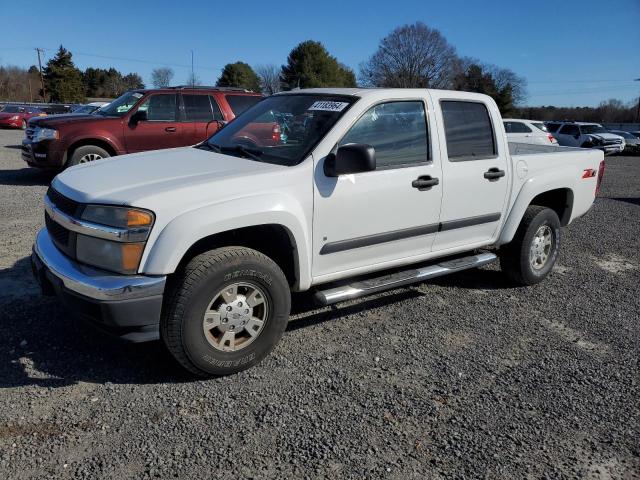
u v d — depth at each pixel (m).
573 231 8.31
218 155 4.17
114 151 10.07
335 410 3.26
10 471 2.63
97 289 3.13
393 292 5.27
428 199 4.38
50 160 9.77
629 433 3.16
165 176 3.58
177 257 3.21
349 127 3.93
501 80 66.25
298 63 71.38
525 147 6.68
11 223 7.11
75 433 2.94
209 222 3.27
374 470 2.76
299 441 2.95
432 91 4.48
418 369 3.79
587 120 72.50
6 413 3.08
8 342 3.87
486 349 4.14
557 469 2.83
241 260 3.42
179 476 2.65
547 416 3.29
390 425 3.13
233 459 2.79
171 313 3.28
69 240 3.41
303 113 4.19
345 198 3.89
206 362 3.42
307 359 3.88
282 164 3.79
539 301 5.20
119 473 2.65
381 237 4.18
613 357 4.10
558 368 3.89
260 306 3.65
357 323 4.52
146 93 10.20
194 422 3.08
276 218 3.53
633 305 5.20
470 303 5.07
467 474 2.76
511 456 2.91
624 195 12.45
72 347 3.85
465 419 3.22
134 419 3.08
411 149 4.29
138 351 3.85
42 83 73.50
